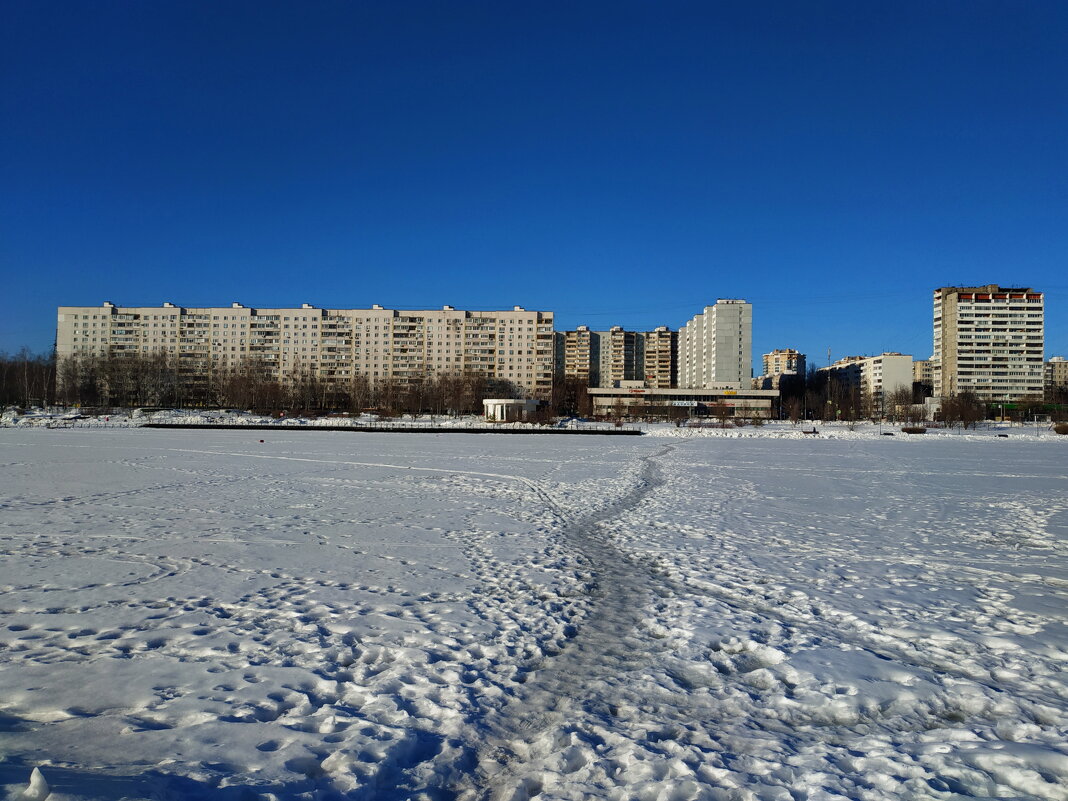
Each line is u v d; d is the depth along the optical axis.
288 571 9.56
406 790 4.11
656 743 4.76
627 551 11.30
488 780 4.32
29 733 4.61
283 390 111.12
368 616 7.52
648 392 122.75
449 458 30.83
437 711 5.20
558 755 4.53
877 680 5.90
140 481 20.55
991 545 11.84
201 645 6.52
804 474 24.59
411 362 137.25
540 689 5.73
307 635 6.84
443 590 8.70
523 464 28.08
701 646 6.79
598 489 19.80
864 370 158.50
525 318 137.62
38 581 8.85
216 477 21.89
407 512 15.14
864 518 14.73
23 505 15.48
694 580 9.35
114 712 5.03
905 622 7.50
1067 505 16.81
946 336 143.62
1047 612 7.88
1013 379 138.00
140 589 8.51
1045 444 45.62
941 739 4.84
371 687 5.59
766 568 10.06
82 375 112.62
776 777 4.31
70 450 33.25
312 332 136.50
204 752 4.38
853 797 4.02
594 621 7.59
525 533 12.75
